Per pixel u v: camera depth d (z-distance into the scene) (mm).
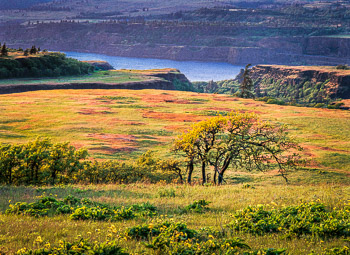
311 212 27516
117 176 64250
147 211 29766
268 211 27500
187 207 31922
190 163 68688
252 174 83062
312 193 39938
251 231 23422
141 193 44375
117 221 26375
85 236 21297
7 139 114062
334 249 18797
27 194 41719
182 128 142375
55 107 178375
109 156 98875
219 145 66000
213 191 45562
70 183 59188
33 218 26609
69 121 146750
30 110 167375
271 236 22406
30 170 59844
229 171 86812
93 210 28297
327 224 23109
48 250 17641
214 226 24656
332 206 31375
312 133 138875
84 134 126938
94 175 63719
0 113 156750
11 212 28562
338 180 77250
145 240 21047
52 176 62312
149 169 70688
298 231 22766
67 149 65812
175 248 18391
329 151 108688
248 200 36500
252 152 65250
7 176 59281
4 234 21344
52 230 22453
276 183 73312
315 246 20312
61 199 36688
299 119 164625
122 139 121188
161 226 22844
